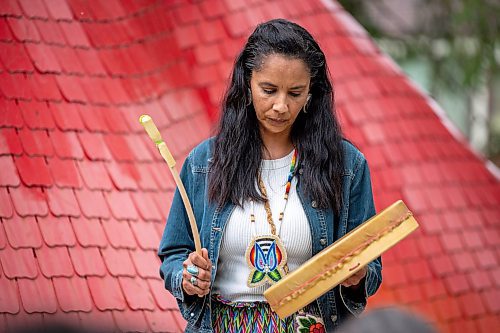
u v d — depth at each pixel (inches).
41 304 361.7
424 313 451.2
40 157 394.6
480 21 847.1
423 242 468.1
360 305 267.3
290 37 259.8
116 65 440.1
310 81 266.5
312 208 264.7
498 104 995.3
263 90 259.0
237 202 263.1
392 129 485.1
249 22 473.4
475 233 483.2
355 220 271.3
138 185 410.6
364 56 497.4
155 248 397.4
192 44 463.2
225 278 265.4
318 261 251.0
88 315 367.9
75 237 382.6
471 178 499.8
